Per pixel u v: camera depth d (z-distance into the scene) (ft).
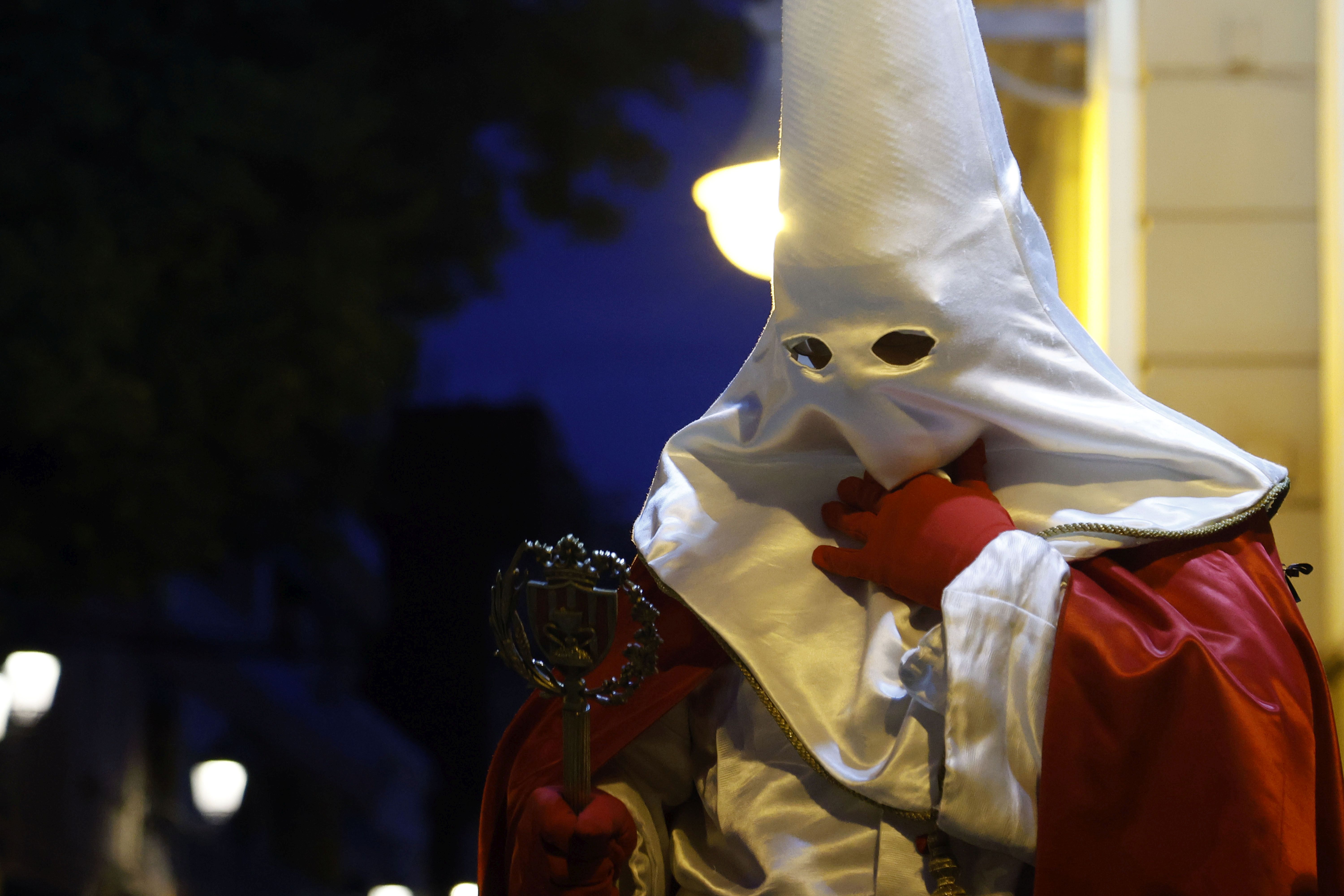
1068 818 6.96
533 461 70.54
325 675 69.77
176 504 33.83
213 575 35.94
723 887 7.91
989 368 7.72
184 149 33.63
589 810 7.38
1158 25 19.63
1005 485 8.11
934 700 7.28
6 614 40.19
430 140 42.63
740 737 8.14
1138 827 6.92
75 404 31.65
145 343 33.81
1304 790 6.84
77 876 46.47
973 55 7.85
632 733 8.18
